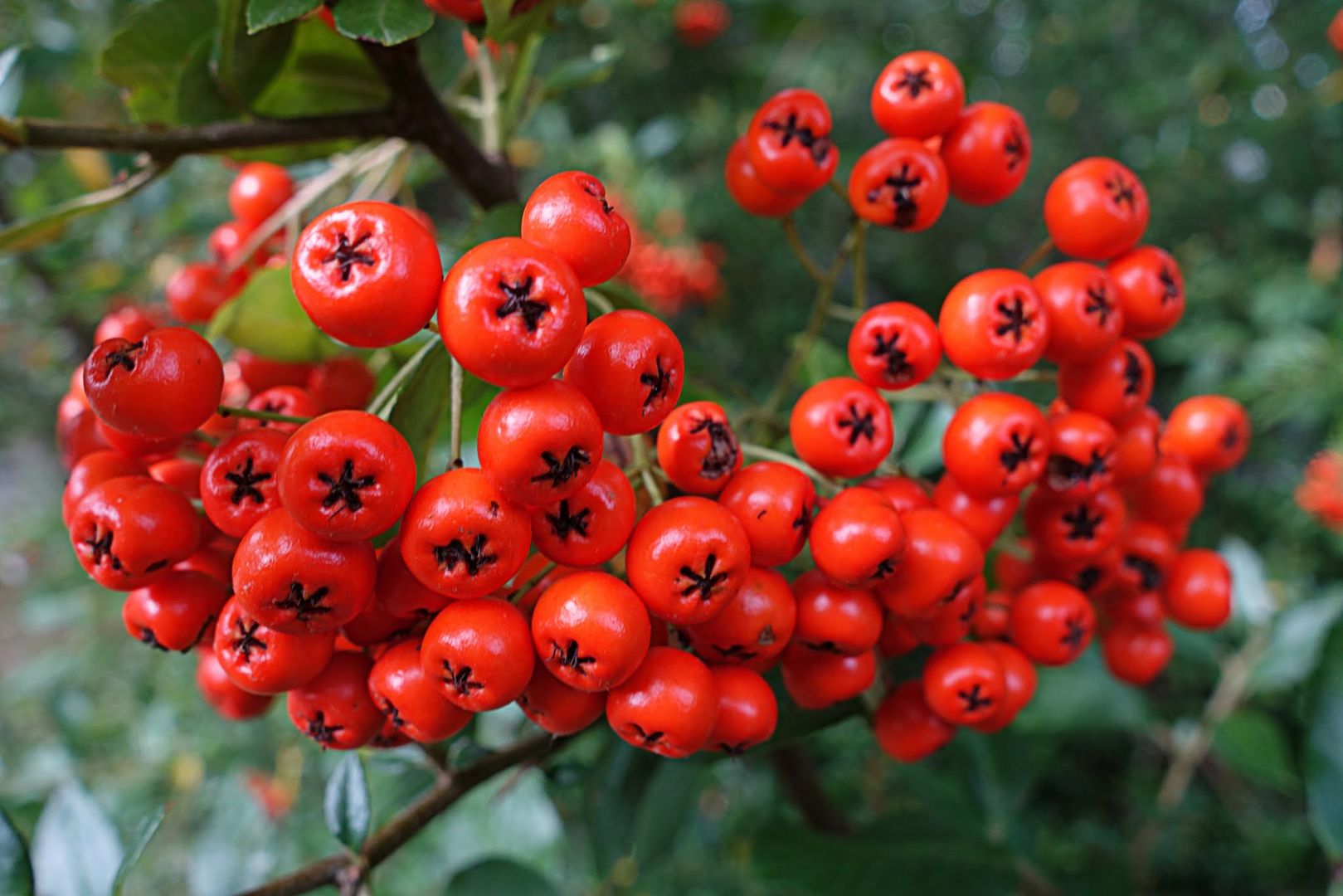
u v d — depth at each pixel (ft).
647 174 1.20
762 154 0.45
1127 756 1.48
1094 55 1.94
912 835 0.55
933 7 1.73
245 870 0.99
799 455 0.43
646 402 0.38
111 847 0.46
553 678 0.39
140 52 0.47
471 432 0.50
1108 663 0.51
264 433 0.39
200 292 0.50
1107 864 0.64
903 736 0.45
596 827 0.56
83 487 0.41
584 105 1.50
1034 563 0.47
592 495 0.38
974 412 0.43
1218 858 1.28
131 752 1.11
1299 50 1.78
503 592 0.40
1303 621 0.73
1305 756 0.54
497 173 0.52
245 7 0.45
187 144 0.46
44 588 1.31
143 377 0.37
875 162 0.45
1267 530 1.68
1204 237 1.96
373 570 0.38
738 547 0.38
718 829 1.09
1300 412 1.43
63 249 0.76
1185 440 0.50
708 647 0.41
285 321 0.46
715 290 1.31
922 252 1.85
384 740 0.43
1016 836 0.63
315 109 0.50
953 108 0.45
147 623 0.41
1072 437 0.43
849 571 0.40
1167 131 1.90
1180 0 1.86
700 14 1.32
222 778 1.04
